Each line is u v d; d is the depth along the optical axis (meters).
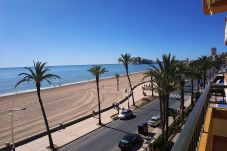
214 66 75.06
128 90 89.94
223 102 5.43
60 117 51.91
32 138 37.72
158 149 27.58
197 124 2.44
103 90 94.44
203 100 3.16
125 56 62.53
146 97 71.44
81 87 106.12
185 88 79.88
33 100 73.69
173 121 37.41
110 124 44.31
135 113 52.09
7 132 42.28
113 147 32.69
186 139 1.89
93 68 45.66
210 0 4.51
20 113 56.44
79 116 51.81
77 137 37.88
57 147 33.88
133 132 38.69
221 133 5.23
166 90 28.38
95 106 62.53
